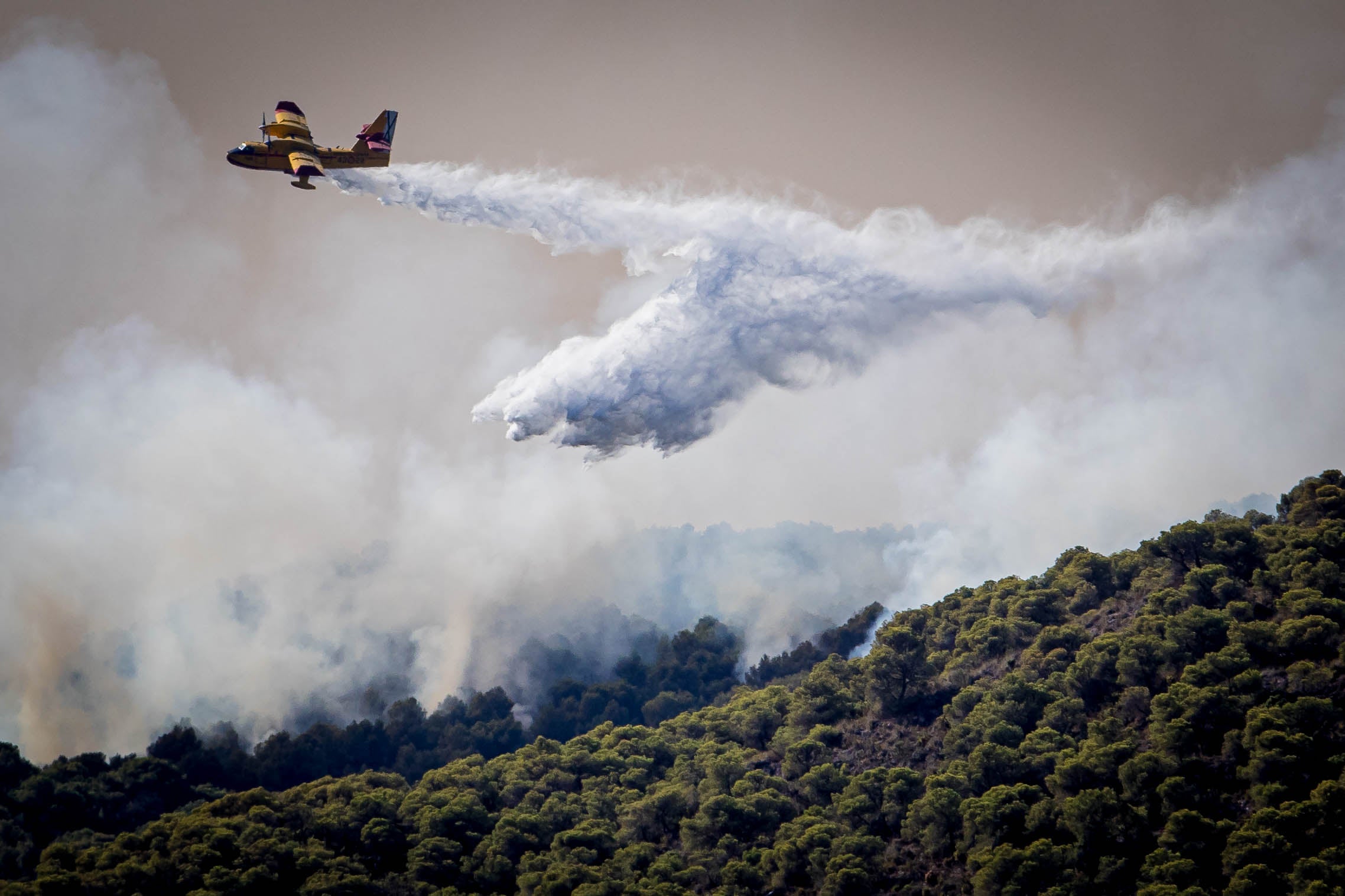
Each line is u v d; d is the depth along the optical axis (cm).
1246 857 17262
